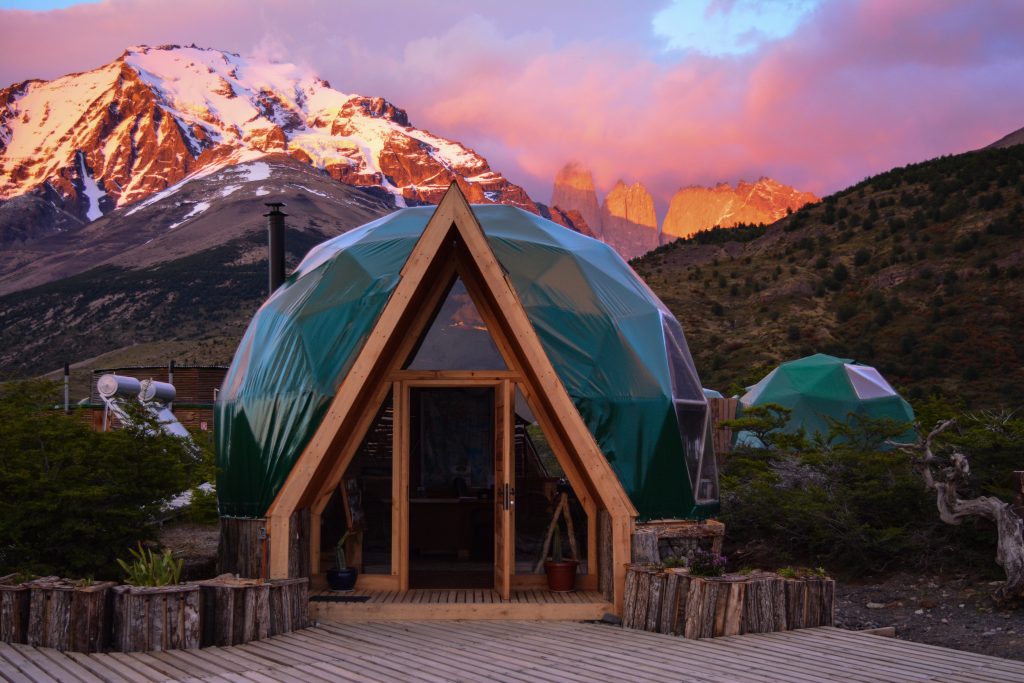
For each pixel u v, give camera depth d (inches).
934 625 389.7
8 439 391.9
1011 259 2142.0
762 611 331.6
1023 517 407.8
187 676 263.4
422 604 359.3
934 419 689.6
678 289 2647.6
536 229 487.8
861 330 2108.8
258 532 397.1
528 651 299.6
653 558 369.7
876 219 2711.6
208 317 6712.6
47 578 320.8
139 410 442.6
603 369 420.5
